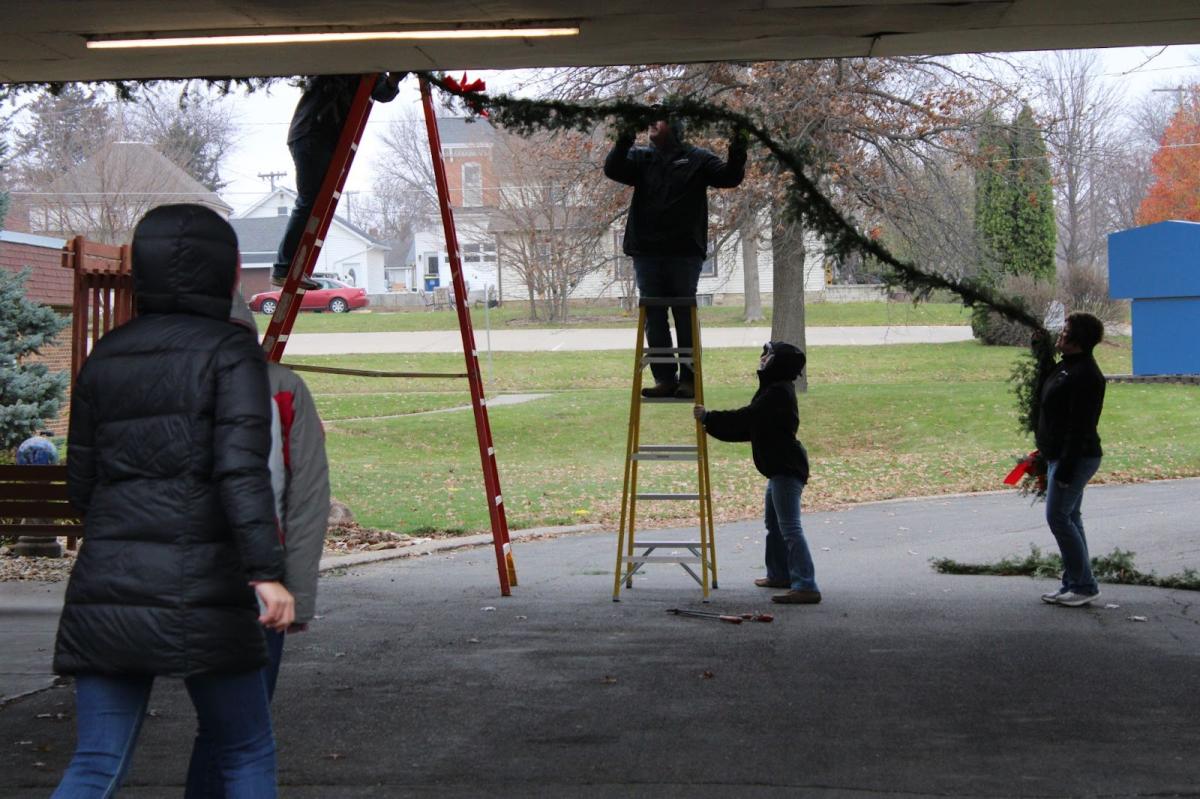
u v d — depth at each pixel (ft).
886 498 59.98
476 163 207.72
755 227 86.33
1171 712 20.29
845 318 153.79
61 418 62.85
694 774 17.11
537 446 78.79
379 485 62.18
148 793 16.46
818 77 75.00
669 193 30.89
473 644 26.45
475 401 34.65
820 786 16.55
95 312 35.73
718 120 30.50
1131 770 17.13
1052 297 115.55
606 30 27.76
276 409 12.88
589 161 85.87
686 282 31.63
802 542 31.30
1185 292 91.20
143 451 11.62
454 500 57.98
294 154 33.01
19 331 54.49
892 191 78.48
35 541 41.60
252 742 12.08
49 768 17.58
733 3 25.61
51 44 28.12
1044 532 46.47
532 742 18.80
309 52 29.07
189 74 31.83
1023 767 17.33
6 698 21.86
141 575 11.35
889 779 16.81
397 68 31.30
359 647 26.22
